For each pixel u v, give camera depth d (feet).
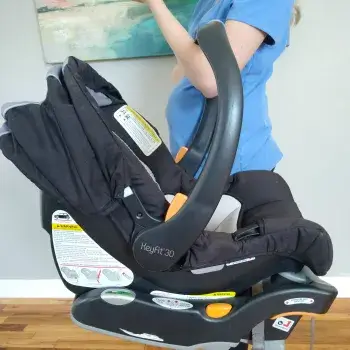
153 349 3.33
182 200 2.07
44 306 6.01
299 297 2.26
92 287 2.38
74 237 2.30
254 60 3.07
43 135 2.10
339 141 5.17
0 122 5.34
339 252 5.60
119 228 2.18
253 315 2.27
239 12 2.75
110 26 4.86
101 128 2.11
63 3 4.83
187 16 4.61
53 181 2.12
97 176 2.13
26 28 5.11
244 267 2.27
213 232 2.31
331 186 5.35
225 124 1.82
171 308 2.27
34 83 5.33
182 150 3.10
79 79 2.21
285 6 2.88
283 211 2.70
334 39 4.80
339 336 5.07
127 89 5.19
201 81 2.71
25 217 5.87
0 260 6.12
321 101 5.03
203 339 2.32
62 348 5.17
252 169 3.36
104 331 2.39
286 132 5.19
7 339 5.38
